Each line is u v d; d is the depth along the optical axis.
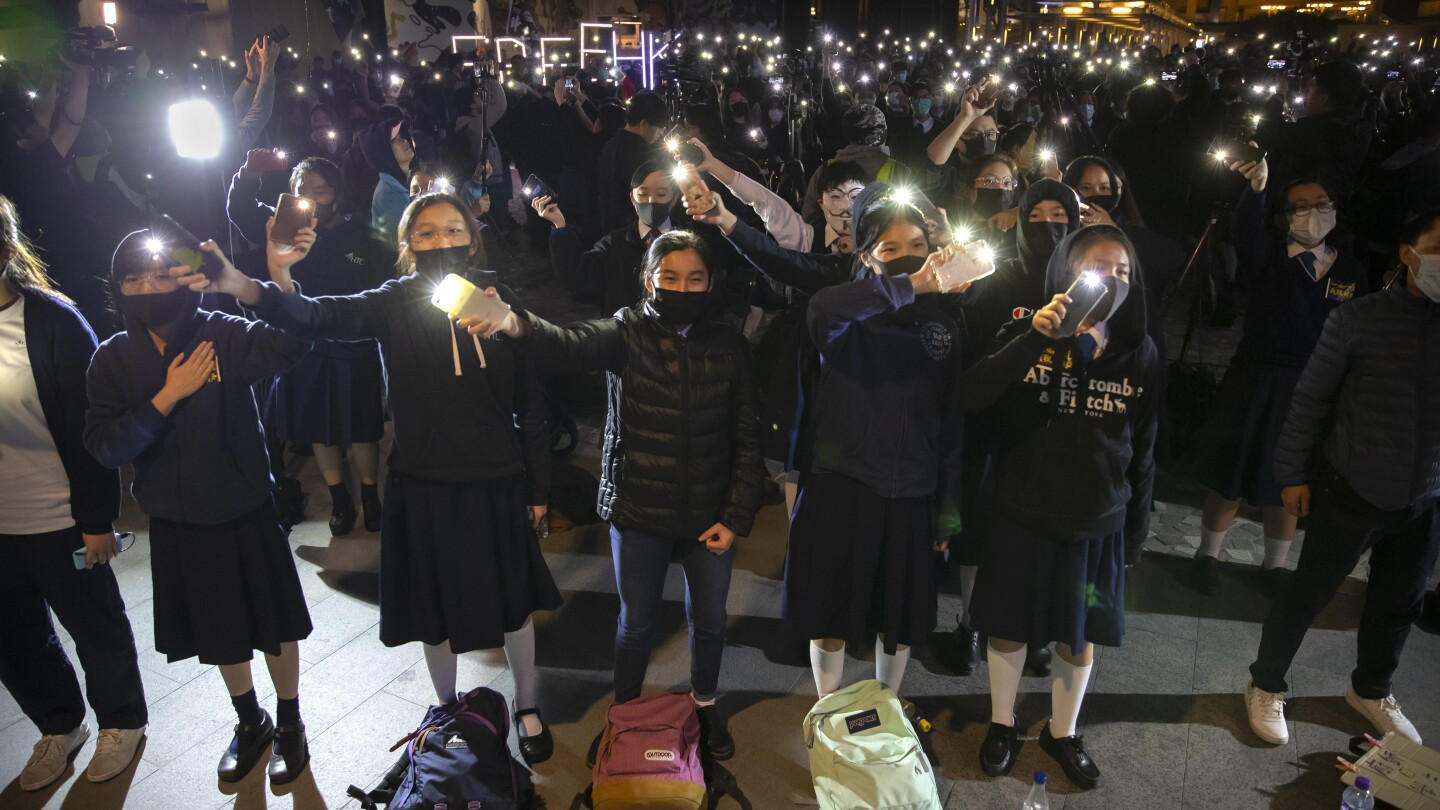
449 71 11.31
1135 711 3.36
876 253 2.68
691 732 2.94
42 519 2.76
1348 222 5.66
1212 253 4.93
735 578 4.23
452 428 2.77
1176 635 3.80
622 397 2.80
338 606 3.99
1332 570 3.02
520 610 2.97
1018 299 3.17
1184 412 4.83
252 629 2.88
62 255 5.36
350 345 4.19
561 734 3.23
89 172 5.53
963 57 21.09
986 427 3.03
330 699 3.40
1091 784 2.99
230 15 17.25
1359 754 3.12
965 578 3.51
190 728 3.26
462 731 2.85
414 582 2.90
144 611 3.94
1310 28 33.00
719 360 2.78
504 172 10.27
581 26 19.19
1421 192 5.31
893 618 2.83
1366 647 3.19
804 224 3.69
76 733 3.14
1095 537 2.76
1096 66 19.38
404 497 2.83
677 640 3.76
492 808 2.72
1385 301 2.85
